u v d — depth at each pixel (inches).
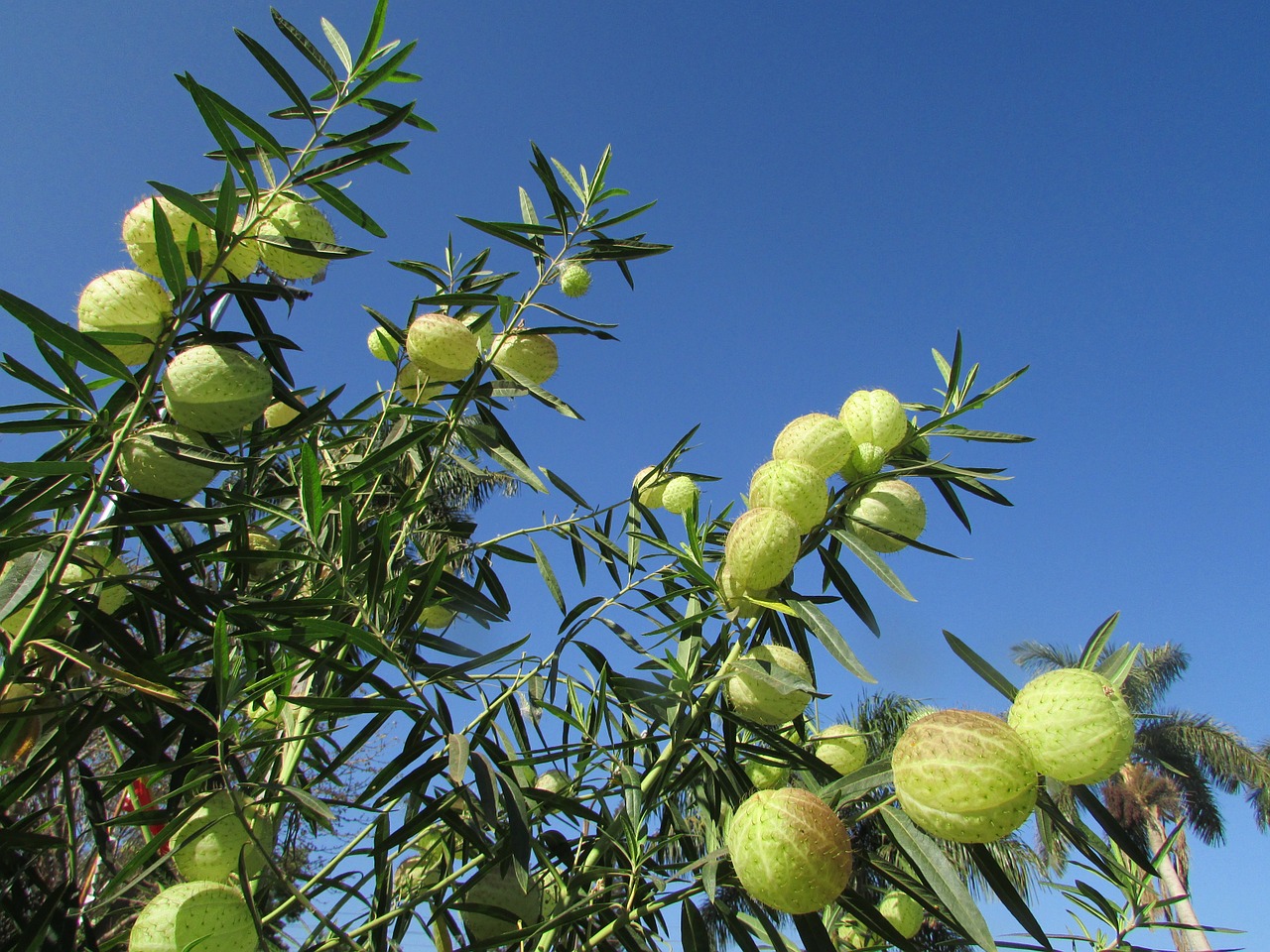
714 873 24.9
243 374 28.9
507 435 38.8
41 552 28.2
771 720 27.3
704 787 32.9
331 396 35.9
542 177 39.1
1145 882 33.1
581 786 36.5
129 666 29.8
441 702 28.9
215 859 27.8
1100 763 21.2
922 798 22.0
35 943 27.6
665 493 40.3
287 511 38.3
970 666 24.9
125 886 27.2
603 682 35.4
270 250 32.0
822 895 21.7
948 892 22.0
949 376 33.4
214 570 39.2
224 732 27.4
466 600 37.0
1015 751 21.4
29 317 27.2
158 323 30.1
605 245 39.5
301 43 31.9
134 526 30.2
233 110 30.4
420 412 37.8
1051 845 27.1
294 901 29.3
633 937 29.1
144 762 31.4
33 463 27.4
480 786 25.8
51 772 30.1
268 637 28.9
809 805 22.0
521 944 30.5
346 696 30.8
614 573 38.7
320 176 31.6
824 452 29.3
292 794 27.0
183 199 28.6
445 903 29.5
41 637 28.7
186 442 29.4
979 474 32.4
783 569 27.0
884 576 28.1
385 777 28.9
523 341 38.5
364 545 37.2
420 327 34.9
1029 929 23.5
